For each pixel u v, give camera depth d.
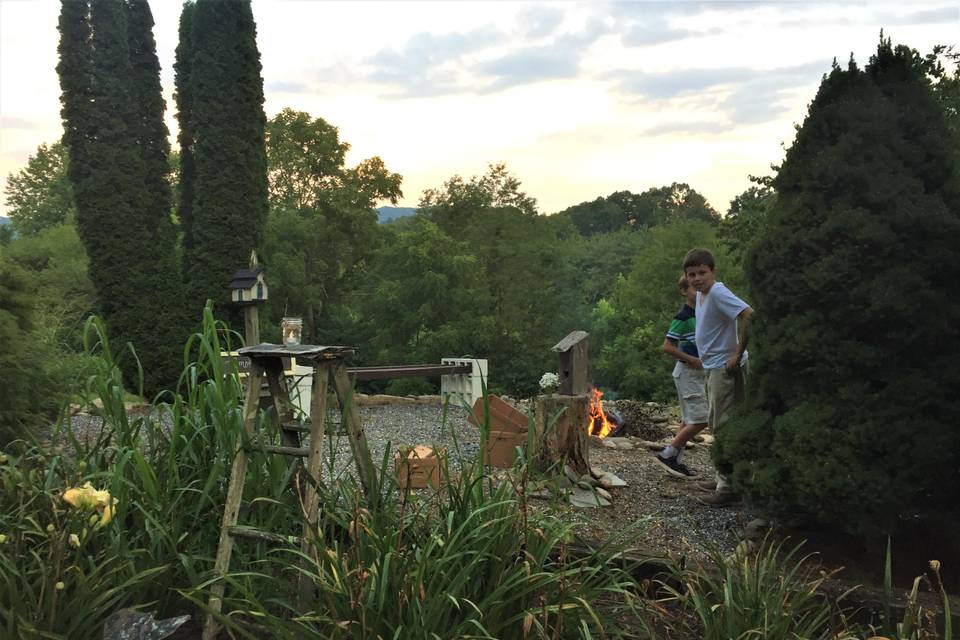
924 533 3.44
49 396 5.15
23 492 2.65
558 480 3.15
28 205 45.84
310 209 30.62
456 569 2.38
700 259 4.47
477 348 25.86
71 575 2.34
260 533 2.42
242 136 13.39
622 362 29.72
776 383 3.70
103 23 12.62
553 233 32.59
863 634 2.62
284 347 2.54
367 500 2.72
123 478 2.50
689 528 4.02
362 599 2.13
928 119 3.54
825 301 3.42
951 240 3.27
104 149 12.56
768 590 2.61
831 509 3.24
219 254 13.09
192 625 2.54
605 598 2.80
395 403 10.37
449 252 26.12
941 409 3.23
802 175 3.66
